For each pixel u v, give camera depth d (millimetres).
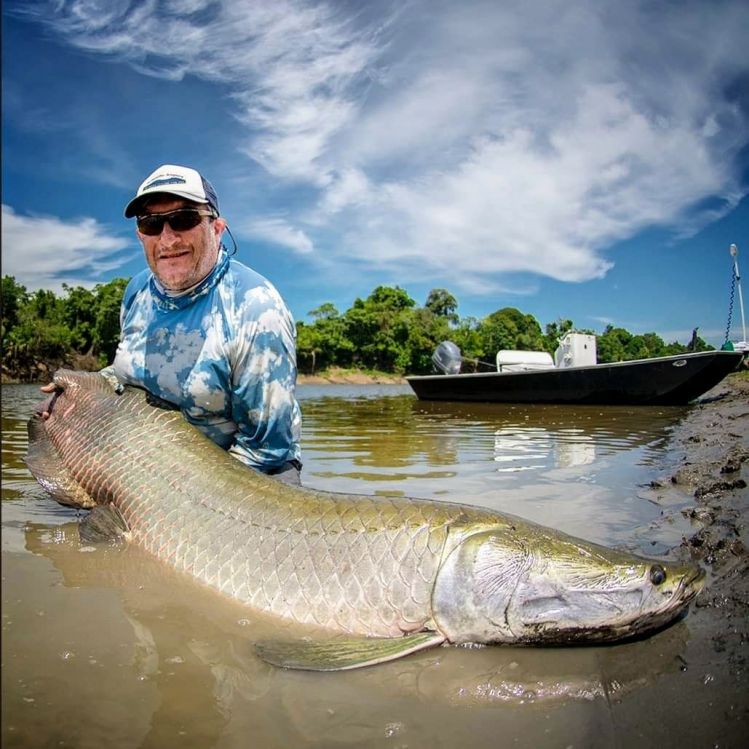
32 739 754
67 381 1598
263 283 1500
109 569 1260
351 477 2057
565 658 990
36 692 849
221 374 1449
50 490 1527
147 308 1521
